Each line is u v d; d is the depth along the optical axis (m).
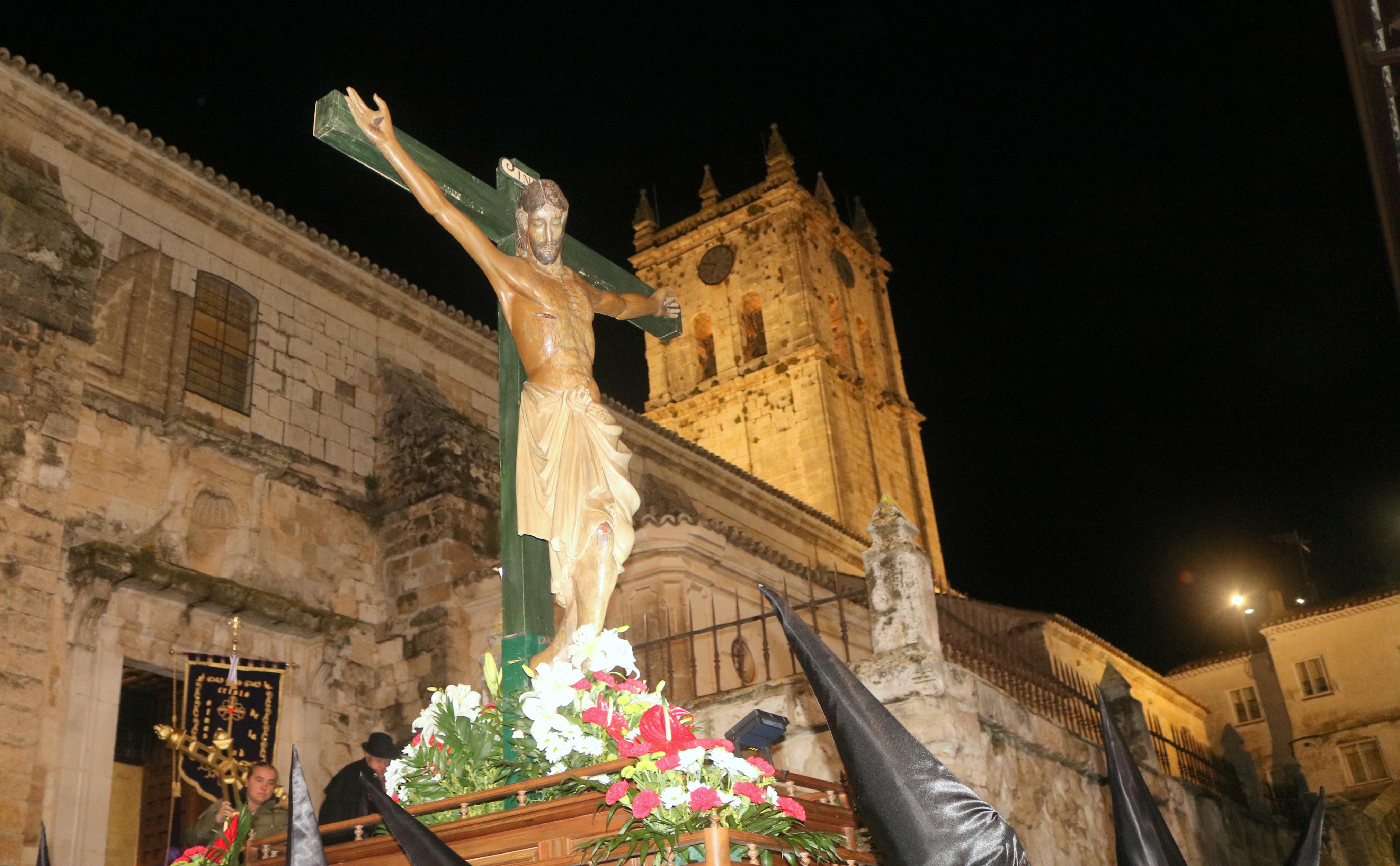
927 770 3.52
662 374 43.56
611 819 4.39
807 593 19.72
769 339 41.47
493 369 23.44
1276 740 32.91
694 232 44.19
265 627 17.30
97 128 17.31
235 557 17.55
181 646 16.22
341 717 18.05
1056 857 11.77
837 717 3.63
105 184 17.55
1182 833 16.06
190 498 17.25
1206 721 34.28
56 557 14.83
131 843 16.48
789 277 41.69
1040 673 13.62
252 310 19.19
